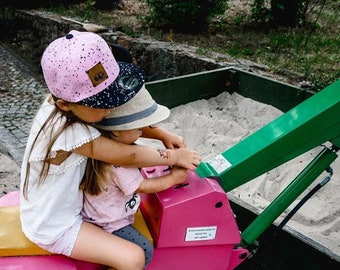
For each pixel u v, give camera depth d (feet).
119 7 28.76
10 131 14.02
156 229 5.42
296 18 24.35
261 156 5.67
